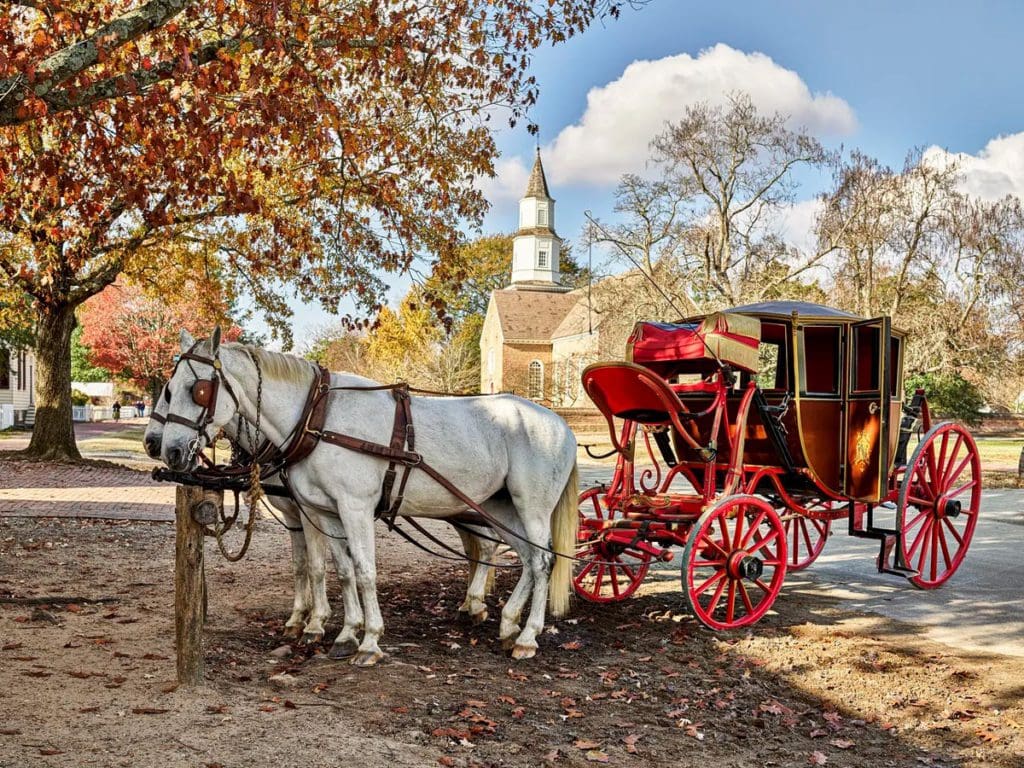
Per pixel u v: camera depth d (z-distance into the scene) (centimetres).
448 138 1141
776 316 837
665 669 664
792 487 902
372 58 822
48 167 866
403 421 654
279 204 1445
